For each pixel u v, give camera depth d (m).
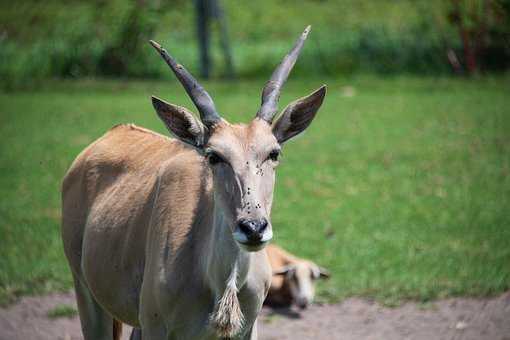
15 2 91.31
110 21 85.38
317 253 32.50
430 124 57.78
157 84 78.06
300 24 95.38
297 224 36.12
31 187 43.00
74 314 27.12
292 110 17.11
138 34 82.81
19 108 66.69
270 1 104.19
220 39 88.94
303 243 33.59
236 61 86.75
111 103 68.31
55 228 35.88
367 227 35.59
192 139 17.14
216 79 79.75
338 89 73.44
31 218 37.28
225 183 16.09
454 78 77.19
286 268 28.81
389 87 73.50
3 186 43.12
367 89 73.06
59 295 28.89
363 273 30.41
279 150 16.67
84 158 21.19
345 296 28.94
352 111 63.47
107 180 20.28
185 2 89.50
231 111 62.88
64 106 67.25
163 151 19.61
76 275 21.02
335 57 81.81
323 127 57.78
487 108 62.94
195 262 17.05
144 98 70.62
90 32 84.25
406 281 29.42
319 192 41.31
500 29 77.94
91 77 82.31
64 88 76.00
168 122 17.30
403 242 33.38
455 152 49.34
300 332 26.25
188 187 17.84
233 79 79.19
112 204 19.56
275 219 36.94
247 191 15.79
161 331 17.48
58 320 26.78
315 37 88.00
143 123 59.19
